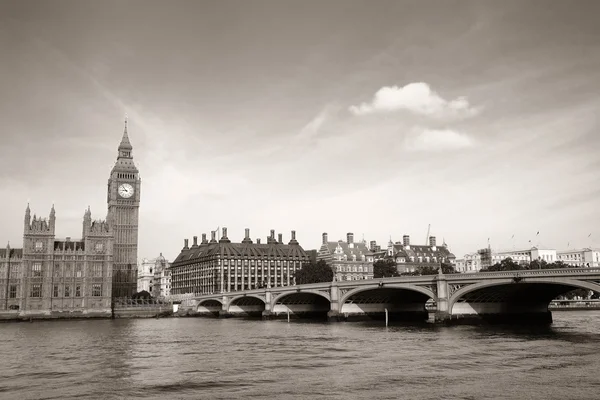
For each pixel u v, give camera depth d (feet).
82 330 449.48
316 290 532.32
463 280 384.27
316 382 190.49
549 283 332.39
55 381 200.13
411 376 197.16
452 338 312.71
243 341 331.36
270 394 173.47
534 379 187.93
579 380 185.68
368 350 269.44
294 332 391.86
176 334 395.75
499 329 365.20
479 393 169.27
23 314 647.97
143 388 186.19
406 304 536.42
